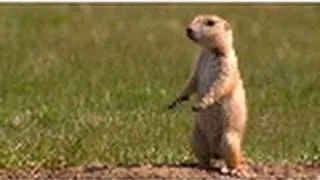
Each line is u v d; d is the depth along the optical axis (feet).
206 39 39.24
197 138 40.45
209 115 39.81
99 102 59.72
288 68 77.97
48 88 65.98
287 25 101.86
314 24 102.47
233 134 39.73
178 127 51.78
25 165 42.42
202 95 40.06
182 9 107.34
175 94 63.36
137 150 45.80
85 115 55.26
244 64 79.61
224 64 39.29
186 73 73.72
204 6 108.47
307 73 75.56
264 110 57.57
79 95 62.90
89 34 95.76
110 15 105.40
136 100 60.59
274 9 109.09
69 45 89.56
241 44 91.20
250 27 99.91
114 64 79.25
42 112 55.98
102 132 50.29
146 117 54.80
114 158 43.86
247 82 69.56
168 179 39.09
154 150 45.80
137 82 69.00
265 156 44.55
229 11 107.34
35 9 107.45
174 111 56.13
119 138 48.73
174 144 47.44
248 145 47.16
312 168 42.22
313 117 56.08
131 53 85.71
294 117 55.83
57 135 49.57
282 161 43.47
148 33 96.68
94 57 83.05
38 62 79.15
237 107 39.65
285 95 63.82
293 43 92.63
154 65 78.64
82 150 45.47
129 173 39.68
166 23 101.30
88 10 107.55
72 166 42.01
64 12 106.11
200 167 40.65
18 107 57.98
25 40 91.40
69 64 78.64
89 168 41.24
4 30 96.53
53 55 83.41
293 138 49.67
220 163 40.52
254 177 39.91
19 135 49.47
